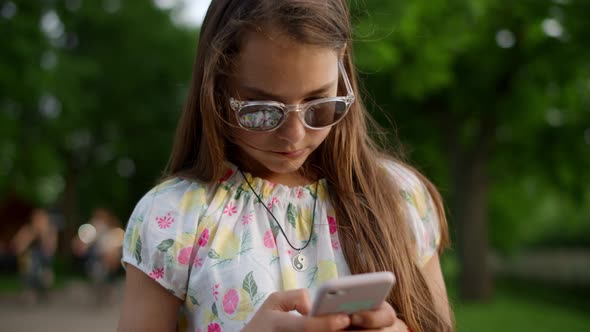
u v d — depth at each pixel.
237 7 1.47
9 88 11.66
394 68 9.85
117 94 17.58
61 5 15.78
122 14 17.12
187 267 1.50
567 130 12.99
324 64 1.40
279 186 1.62
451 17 9.63
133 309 1.50
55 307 10.97
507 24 11.09
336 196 1.65
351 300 1.23
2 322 9.03
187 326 1.55
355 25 1.98
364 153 1.71
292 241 1.58
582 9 10.12
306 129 1.44
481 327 8.76
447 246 1.82
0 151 13.11
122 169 20.06
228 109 1.51
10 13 11.40
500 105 12.38
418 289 1.61
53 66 13.03
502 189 15.55
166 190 1.57
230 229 1.54
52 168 15.68
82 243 14.44
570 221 16.66
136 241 1.52
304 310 1.30
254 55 1.39
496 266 23.27
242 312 1.45
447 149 13.03
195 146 1.68
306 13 1.38
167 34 17.86
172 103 18.52
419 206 1.72
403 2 8.58
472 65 11.84
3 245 19.30
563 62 11.23
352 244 1.60
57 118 15.05
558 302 13.55
